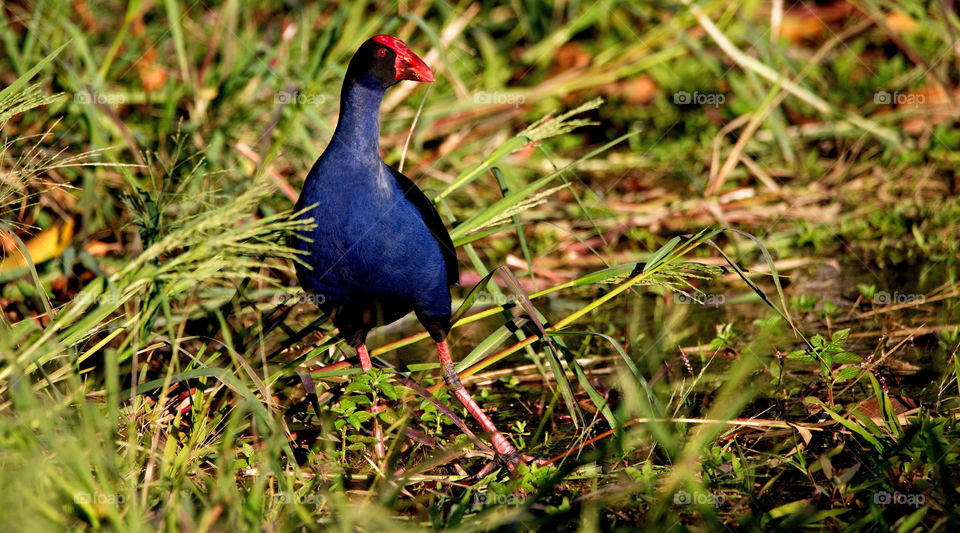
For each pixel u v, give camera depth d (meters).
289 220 6.90
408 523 6.21
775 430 7.27
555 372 7.37
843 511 5.98
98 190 10.20
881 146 13.28
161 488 5.99
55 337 6.70
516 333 8.12
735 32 14.13
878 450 6.51
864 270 10.89
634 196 12.65
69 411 6.22
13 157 9.88
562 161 13.34
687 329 9.77
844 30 15.53
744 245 11.45
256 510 5.66
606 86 14.93
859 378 7.35
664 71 14.77
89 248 10.04
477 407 7.60
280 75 10.98
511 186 9.27
